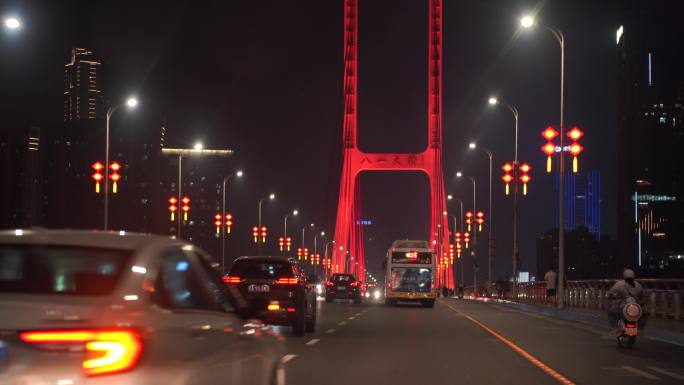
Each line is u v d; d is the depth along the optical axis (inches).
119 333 234.2
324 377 702.5
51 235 275.0
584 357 896.9
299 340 1083.3
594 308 2066.9
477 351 951.0
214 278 335.3
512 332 1284.4
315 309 1247.5
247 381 329.1
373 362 821.2
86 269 262.5
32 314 229.3
